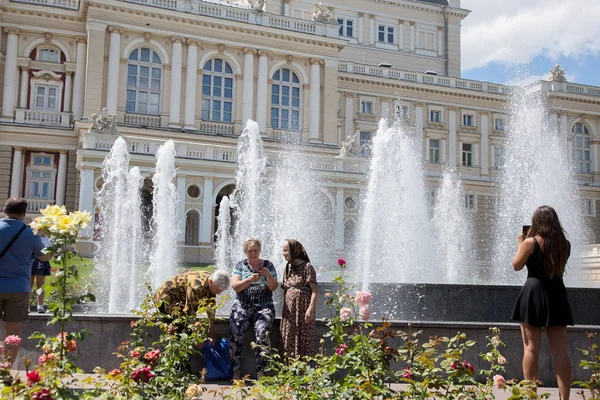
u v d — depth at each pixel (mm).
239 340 8031
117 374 4977
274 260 22078
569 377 6488
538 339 6602
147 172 34594
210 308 6934
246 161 37344
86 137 34312
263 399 5266
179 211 35562
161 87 41281
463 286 10930
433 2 62031
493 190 54719
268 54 44094
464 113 55750
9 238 7281
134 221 30859
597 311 10898
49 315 8719
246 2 48156
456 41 60625
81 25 41562
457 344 8617
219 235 34250
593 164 56344
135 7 39875
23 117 39938
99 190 33594
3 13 39938
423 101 54250
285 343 7980
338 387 5422
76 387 6793
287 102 44906
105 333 8586
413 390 5207
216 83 42938
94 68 39094
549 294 6574
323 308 10781
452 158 54656
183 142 36562
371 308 10922
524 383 5105
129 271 25469
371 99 52750
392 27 58875
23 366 8688
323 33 45719
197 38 41938
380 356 5660
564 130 55094
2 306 7328
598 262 29703
